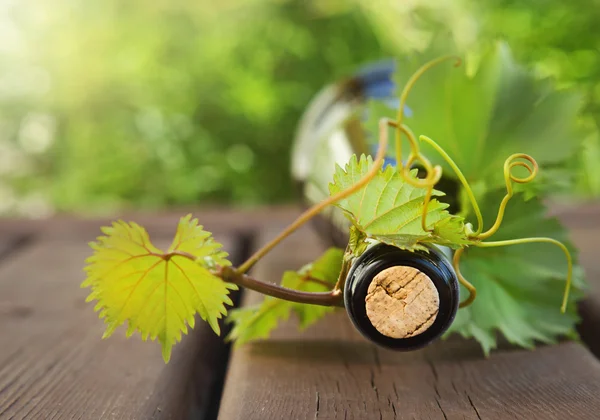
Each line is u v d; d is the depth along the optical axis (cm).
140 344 33
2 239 57
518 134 31
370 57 110
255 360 30
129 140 107
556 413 25
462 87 31
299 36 111
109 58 110
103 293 25
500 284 30
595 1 86
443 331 24
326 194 41
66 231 59
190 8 111
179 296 25
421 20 95
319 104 59
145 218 62
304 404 26
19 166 117
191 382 30
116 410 27
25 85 114
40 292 41
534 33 86
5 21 112
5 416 26
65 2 112
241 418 25
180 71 108
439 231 24
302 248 50
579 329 37
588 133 31
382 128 22
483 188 30
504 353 30
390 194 24
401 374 29
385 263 24
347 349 31
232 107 105
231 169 105
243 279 24
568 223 57
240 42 110
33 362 31
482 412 25
